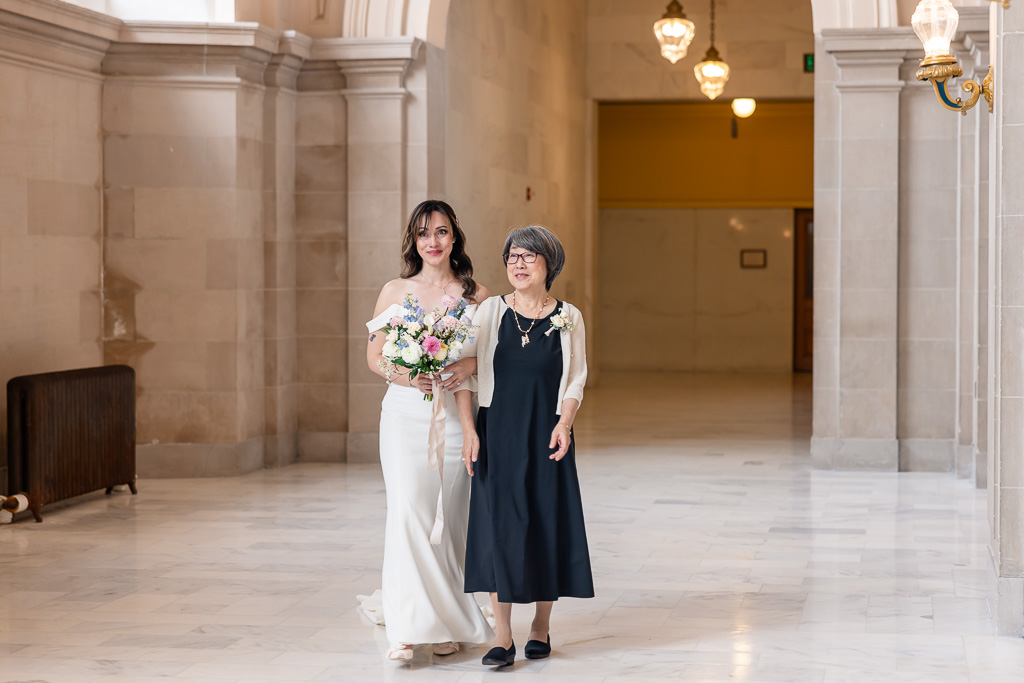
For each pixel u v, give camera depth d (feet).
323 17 34.58
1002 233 17.60
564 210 52.13
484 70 40.29
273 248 33.96
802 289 65.82
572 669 16.35
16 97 28.12
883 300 33.12
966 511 27.50
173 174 32.24
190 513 27.55
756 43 56.08
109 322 32.35
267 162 33.83
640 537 24.81
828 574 21.62
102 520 26.76
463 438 16.47
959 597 20.01
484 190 40.42
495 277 41.57
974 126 31.99
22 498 26.21
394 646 16.48
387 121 34.19
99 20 30.25
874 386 33.27
